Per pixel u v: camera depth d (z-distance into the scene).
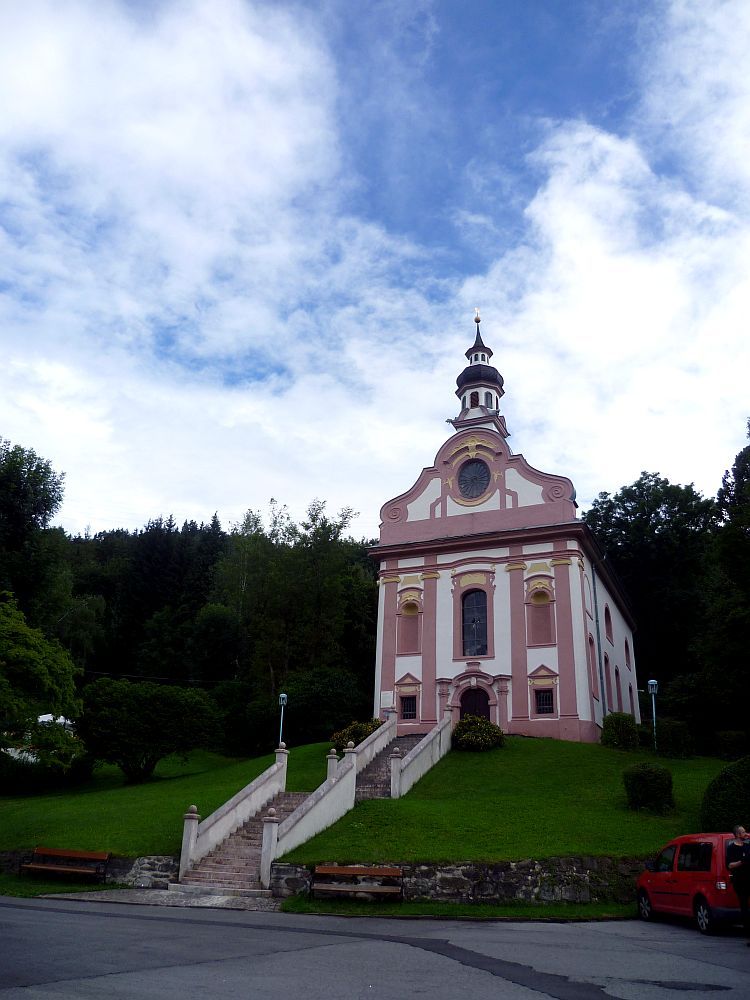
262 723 44.84
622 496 59.31
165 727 38.47
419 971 9.30
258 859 19.48
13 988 7.54
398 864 17.38
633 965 10.01
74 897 17.08
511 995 8.01
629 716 33.06
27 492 45.03
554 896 17.03
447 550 39.78
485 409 48.03
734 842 13.88
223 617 58.91
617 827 20.64
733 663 35.00
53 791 38.78
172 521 75.62
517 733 35.00
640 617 56.69
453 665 37.41
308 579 51.41
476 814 21.81
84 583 74.50
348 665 53.97
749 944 12.07
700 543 55.88
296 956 10.16
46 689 24.92
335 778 21.45
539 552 37.62
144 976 8.38
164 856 19.16
